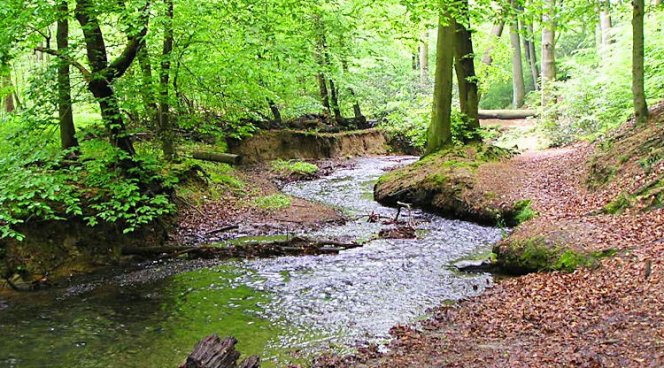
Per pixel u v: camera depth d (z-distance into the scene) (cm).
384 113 3309
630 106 1739
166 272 1006
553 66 2328
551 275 827
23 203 909
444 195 1499
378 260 1054
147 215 1052
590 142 1678
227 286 913
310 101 2625
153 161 1152
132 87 1127
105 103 1142
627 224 890
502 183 1467
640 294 634
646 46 1742
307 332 705
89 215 1066
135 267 1048
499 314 697
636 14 1289
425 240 1213
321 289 884
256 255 1108
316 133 2728
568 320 617
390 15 1881
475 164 1641
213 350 481
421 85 3322
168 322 754
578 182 1311
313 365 596
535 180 1455
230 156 1920
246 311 791
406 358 585
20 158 990
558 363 490
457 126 1920
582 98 2036
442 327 689
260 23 1220
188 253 1112
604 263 777
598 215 1014
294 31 1530
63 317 785
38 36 1077
